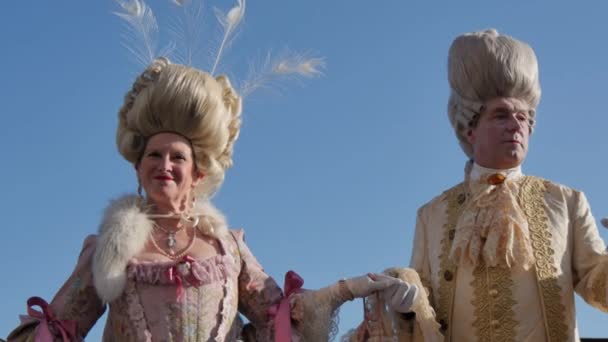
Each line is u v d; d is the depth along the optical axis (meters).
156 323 4.93
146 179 5.21
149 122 5.25
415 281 5.38
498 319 5.43
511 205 5.55
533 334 5.39
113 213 5.12
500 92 5.69
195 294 5.00
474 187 5.75
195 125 5.24
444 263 5.67
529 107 5.74
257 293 5.25
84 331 5.07
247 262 5.32
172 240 5.14
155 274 4.98
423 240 5.88
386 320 5.11
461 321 5.52
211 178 5.39
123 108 5.37
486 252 5.48
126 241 5.00
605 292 5.39
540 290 5.43
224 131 5.35
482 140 5.72
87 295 5.07
